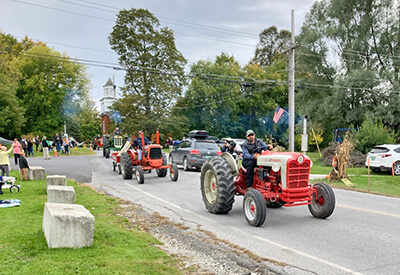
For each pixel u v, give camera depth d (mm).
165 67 44625
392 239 5715
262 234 6016
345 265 4539
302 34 33156
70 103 45062
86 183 12391
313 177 15266
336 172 13859
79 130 64625
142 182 12438
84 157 26922
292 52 20297
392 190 12469
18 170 15766
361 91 28766
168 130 44031
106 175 15055
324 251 5102
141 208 8156
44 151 24312
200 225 6664
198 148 16688
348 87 28672
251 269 4457
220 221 6996
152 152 13672
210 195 7969
